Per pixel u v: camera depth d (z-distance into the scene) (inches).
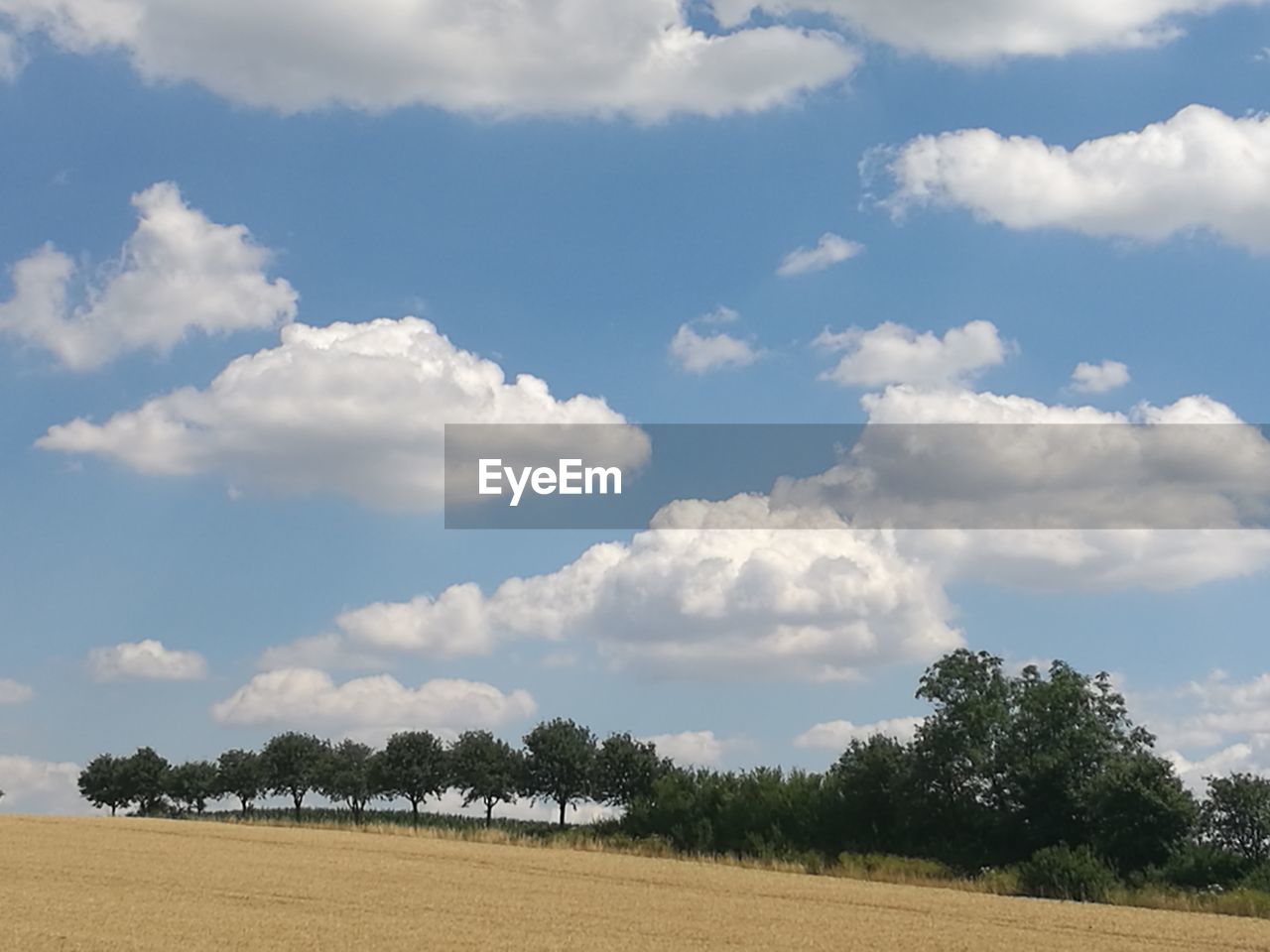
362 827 3257.9
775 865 2501.2
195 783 4980.3
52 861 1900.8
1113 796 2304.4
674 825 3043.8
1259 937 1418.6
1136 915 1640.0
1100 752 2508.6
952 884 2177.7
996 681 2701.8
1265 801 2236.7
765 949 1198.3
